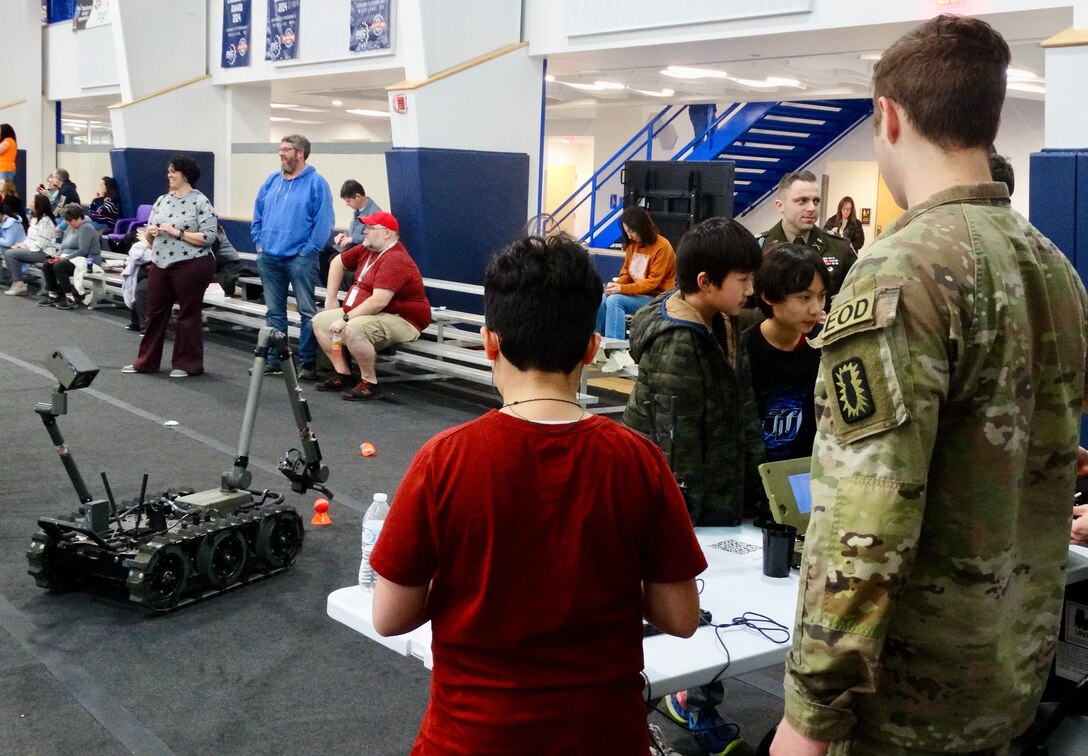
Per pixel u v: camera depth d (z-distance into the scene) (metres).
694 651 1.92
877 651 1.24
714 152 12.14
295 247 7.65
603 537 1.37
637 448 1.44
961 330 1.28
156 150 12.30
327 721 2.89
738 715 2.97
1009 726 1.36
